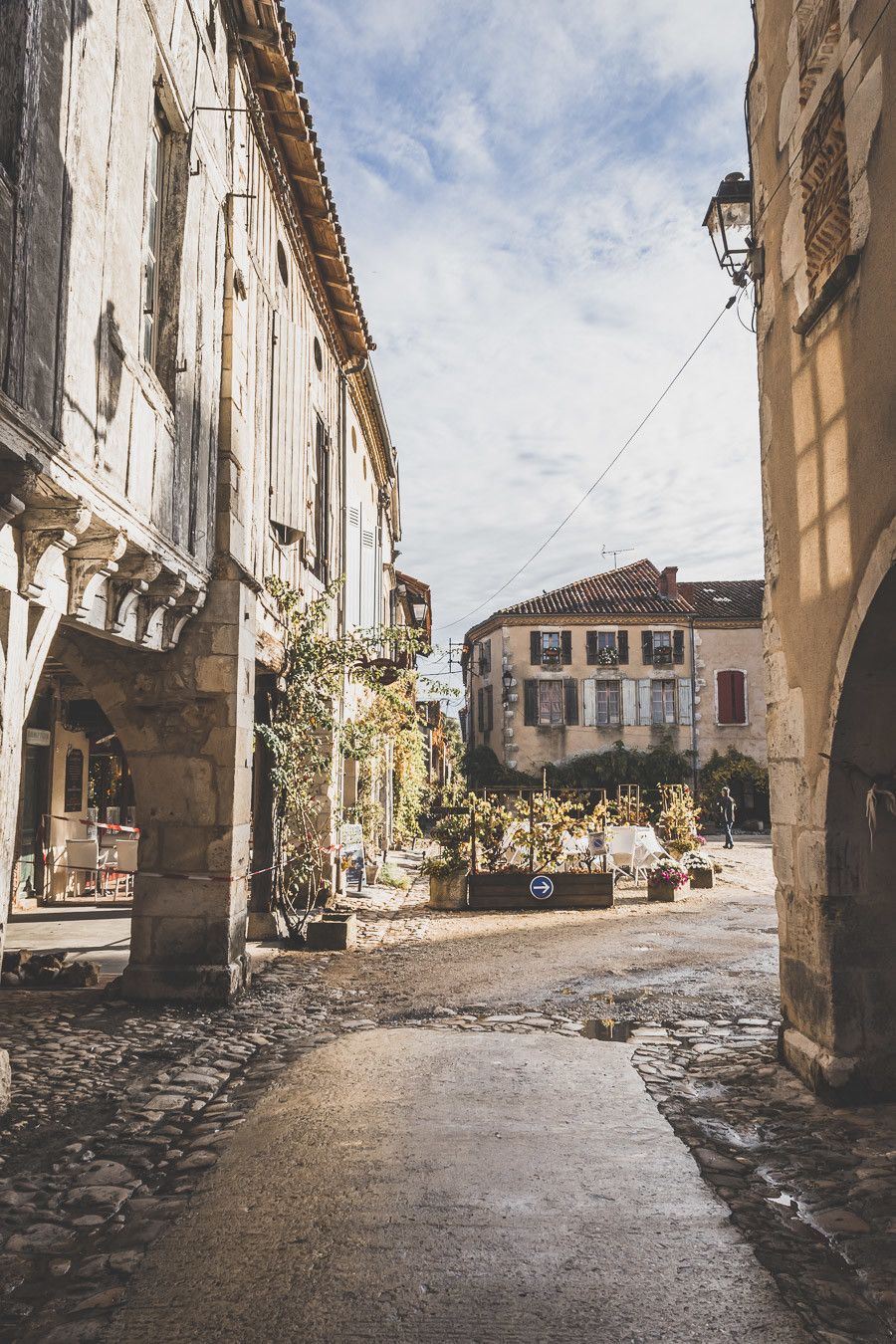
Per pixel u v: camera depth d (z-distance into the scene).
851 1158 3.97
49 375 4.25
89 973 7.66
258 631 8.05
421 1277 2.98
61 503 4.30
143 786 7.20
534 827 12.80
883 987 4.81
